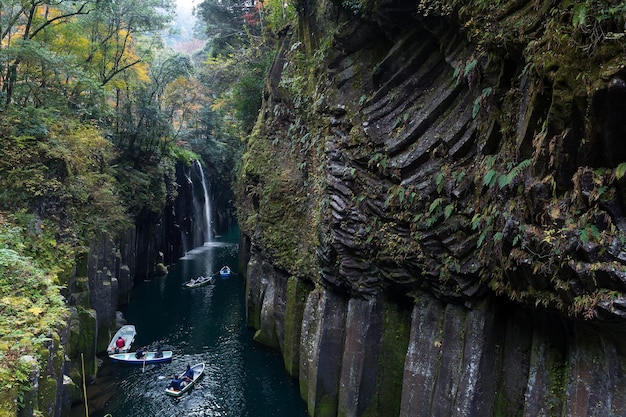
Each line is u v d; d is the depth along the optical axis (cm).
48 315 1080
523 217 733
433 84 1094
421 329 1067
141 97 3155
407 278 1092
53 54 1931
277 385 1655
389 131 1133
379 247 1134
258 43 2834
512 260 757
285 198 1956
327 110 1377
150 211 3117
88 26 2577
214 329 2256
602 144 597
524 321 881
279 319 1906
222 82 3191
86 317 1569
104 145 2172
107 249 2027
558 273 677
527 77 733
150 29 2856
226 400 1549
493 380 908
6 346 872
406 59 1144
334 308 1360
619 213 603
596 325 684
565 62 610
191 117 4706
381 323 1207
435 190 978
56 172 1606
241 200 2923
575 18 580
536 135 693
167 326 2297
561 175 655
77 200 1739
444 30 1012
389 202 1083
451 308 996
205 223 5009
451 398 952
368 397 1193
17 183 1467
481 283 898
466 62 908
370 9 1171
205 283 3130
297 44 1667
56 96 1980
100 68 2783
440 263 977
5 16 2005
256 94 2812
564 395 773
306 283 1711
